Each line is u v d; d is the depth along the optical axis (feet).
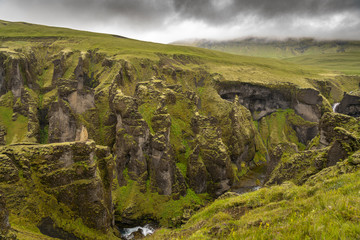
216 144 276.00
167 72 474.90
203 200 251.60
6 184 115.65
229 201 98.94
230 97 483.92
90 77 462.19
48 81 419.33
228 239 44.60
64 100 292.81
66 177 133.28
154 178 234.17
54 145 135.03
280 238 33.65
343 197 43.01
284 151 192.95
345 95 467.11
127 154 235.40
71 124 293.02
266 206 77.51
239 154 349.61
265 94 495.82
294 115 497.46
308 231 32.53
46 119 355.15
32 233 108.27
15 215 111.86
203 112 423.23
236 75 513.86
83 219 134.92
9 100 347.56
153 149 236.02
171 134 290.76
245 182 319.88
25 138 312.09
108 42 599.98
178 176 246.06
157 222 216.95
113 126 308.40
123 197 219.61
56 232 122.01
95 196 138.41
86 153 139.74
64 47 539.70
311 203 52.85
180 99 343.26
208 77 496.23
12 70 352.28
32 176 125.90
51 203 126.72
